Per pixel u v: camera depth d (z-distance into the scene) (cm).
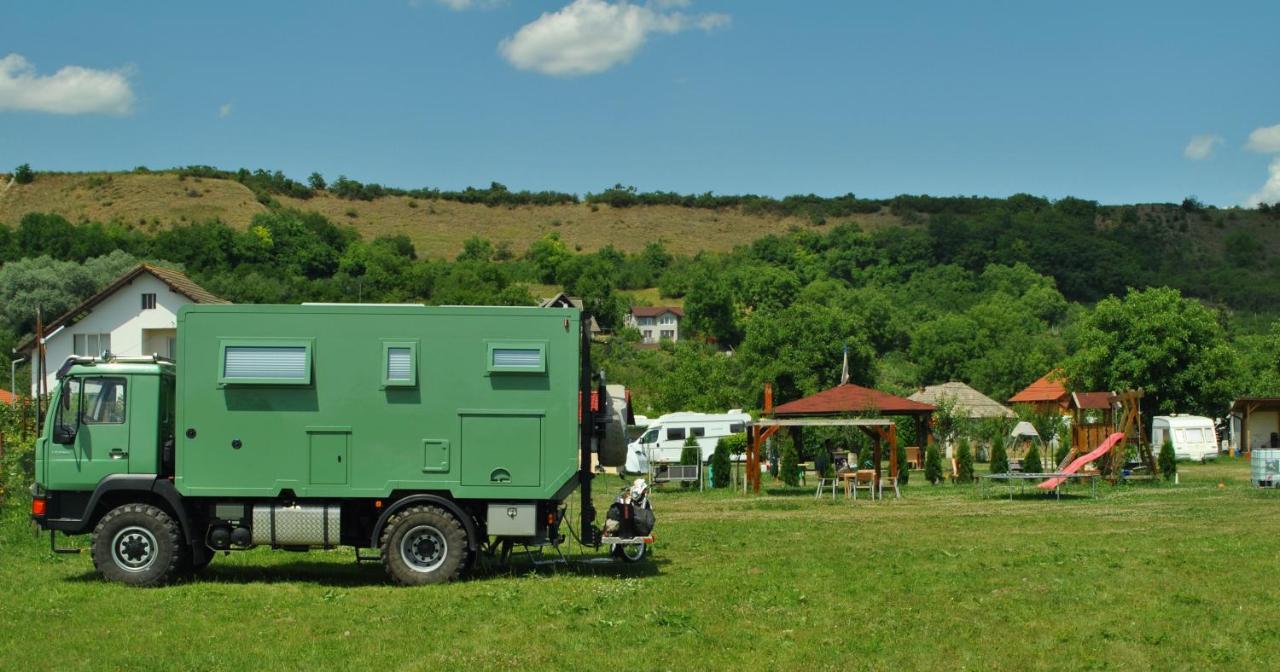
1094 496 2511
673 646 930
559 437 1292
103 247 9856
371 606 1121
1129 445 3127
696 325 11031
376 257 11381
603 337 9212
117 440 1288
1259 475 2819
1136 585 1211
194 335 1284
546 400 1293
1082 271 14450
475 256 15312
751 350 6650
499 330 1296
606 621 1027
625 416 1447
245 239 10756
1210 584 1215
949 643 941
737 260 15900
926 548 1566
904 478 3119
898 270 14900
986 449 4341
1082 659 890
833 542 1661
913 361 9456
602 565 1420
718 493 2952
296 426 1279
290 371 1278
